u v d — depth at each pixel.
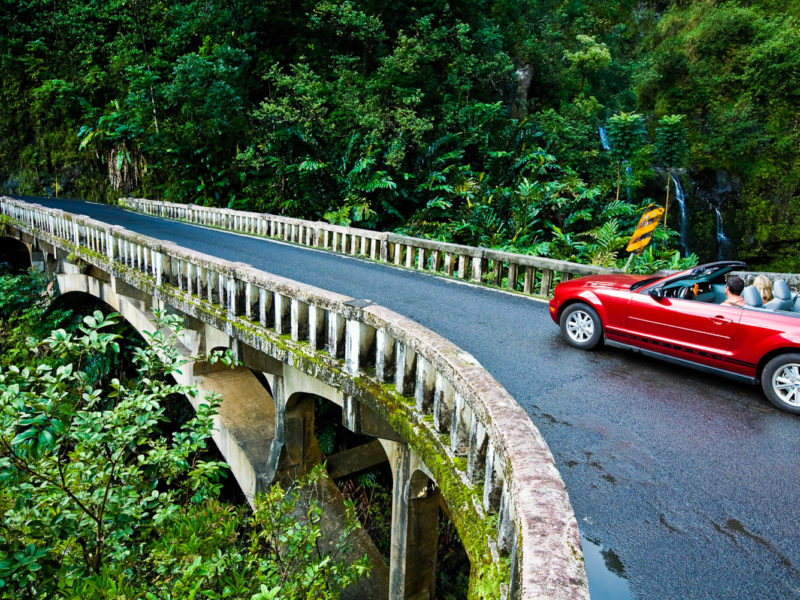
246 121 23.55
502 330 7.62
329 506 8.53
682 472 4.11
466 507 3.44
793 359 5.03
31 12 30.83
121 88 28.92
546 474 2.51
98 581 3.23
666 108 28.34
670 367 6.33
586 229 19.27
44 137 30.34
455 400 3.95
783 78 25.69
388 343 5.26
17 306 19.20
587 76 29.67
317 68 24.95
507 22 29.67
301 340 6.57
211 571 3.74
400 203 22.00
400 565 6.29
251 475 8.72
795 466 4.20
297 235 16.45
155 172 27.78
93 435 3.65
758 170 25.06
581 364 6.35
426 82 23.48
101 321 3.94
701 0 31.89
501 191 20.30
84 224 14.08
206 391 9.97
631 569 3.12
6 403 3.14
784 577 3.06
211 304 8.35
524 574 1.86
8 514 3.55
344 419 5.97
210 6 25.33
